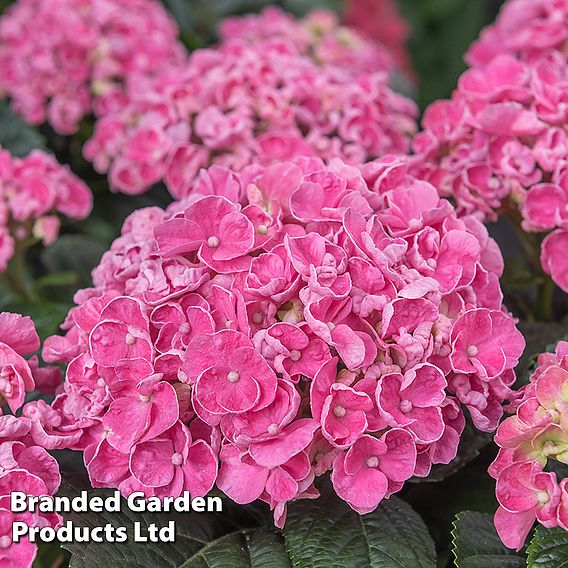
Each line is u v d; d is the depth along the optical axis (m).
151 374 0.67
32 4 1.02
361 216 0.69
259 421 0.66
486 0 1.69
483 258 0.72
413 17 1.75
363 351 0.66
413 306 0.67
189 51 1.13
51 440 0.68
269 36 1.04
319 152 0.86
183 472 0.67
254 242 0.69
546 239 0.76
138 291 0.69
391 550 0.68
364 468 0.67
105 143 0.94
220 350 0.66
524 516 0.67
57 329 0.82
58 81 0.97
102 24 0.98
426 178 0.81
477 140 0.79
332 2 1.49
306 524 0.69
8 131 0.99
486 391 0.68
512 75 0.82
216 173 0.73
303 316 0.67
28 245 0.90
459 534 0.69
